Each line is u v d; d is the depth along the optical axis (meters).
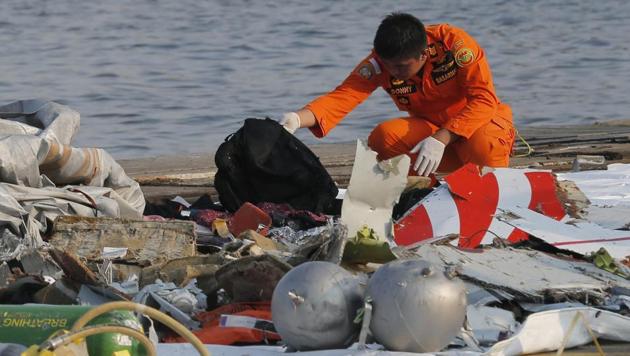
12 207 18.78
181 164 32.22
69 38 75.62
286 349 13.68
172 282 16.39
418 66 22.78
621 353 14.20
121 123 48.94
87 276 14.99
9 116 22.86
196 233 19.75
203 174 29.98
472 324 14.73
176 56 68.69
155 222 19.03
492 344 14.32
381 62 23.89
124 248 18.55
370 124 48.91
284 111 52.62
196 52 70.44
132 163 32.66
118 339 11.63
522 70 67.56
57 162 20.61
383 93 55.47
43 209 19.59
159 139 45.69
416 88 23.70
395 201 17.98
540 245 19.19
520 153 33.66
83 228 18.91
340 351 13.27
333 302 13.20
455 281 13.21
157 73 62.41
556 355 13.84
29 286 15.45
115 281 17.42
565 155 33.09
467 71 22.98
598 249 18.95
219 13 88.38
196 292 16.06
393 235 18.19
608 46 76.62
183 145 44.56
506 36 82.00
